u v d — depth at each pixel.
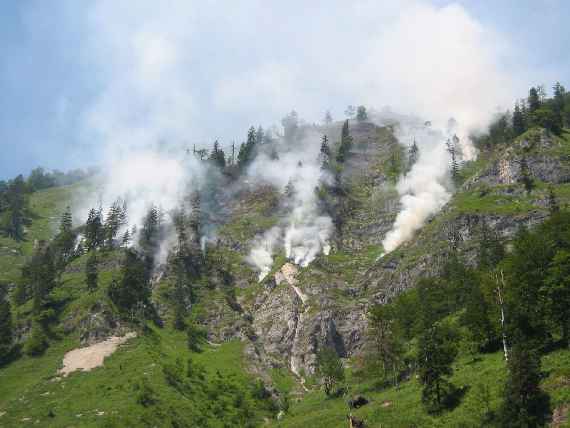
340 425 100.06
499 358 95.69
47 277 180.75
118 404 125.06
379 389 117.62
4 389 138.38
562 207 179.50
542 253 96.75
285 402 143.38
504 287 102.75
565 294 87.31
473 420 79.31
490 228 181.88
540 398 74.31
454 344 103.56
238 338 179.88
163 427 118.88
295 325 183.88
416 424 87.44
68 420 119.69
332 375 133.00
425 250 191.62
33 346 155.88
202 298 198.75
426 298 144.25
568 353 83.19
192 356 163.38
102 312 169.75
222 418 129.12
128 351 155.12
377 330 125.19
